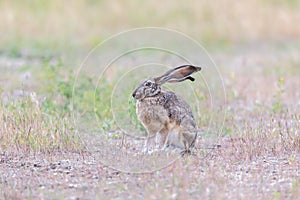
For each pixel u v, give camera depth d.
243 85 42.09
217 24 68.50
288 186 22.86
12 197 21.77
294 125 30.48
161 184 22.69
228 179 23.61
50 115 31.09
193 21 70.44
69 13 70.00
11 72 45.72
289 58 55.09
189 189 22.36
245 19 69.69
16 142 27.81
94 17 69.94
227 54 58.94
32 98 32.25
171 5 73.44
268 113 34.16
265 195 21.83
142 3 73.69
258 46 63.34
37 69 46.41
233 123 31.62
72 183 23.39
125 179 23.64
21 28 65.12
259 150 27.16
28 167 25.41
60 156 26.77
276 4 72.88
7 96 34.91
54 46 59.25
